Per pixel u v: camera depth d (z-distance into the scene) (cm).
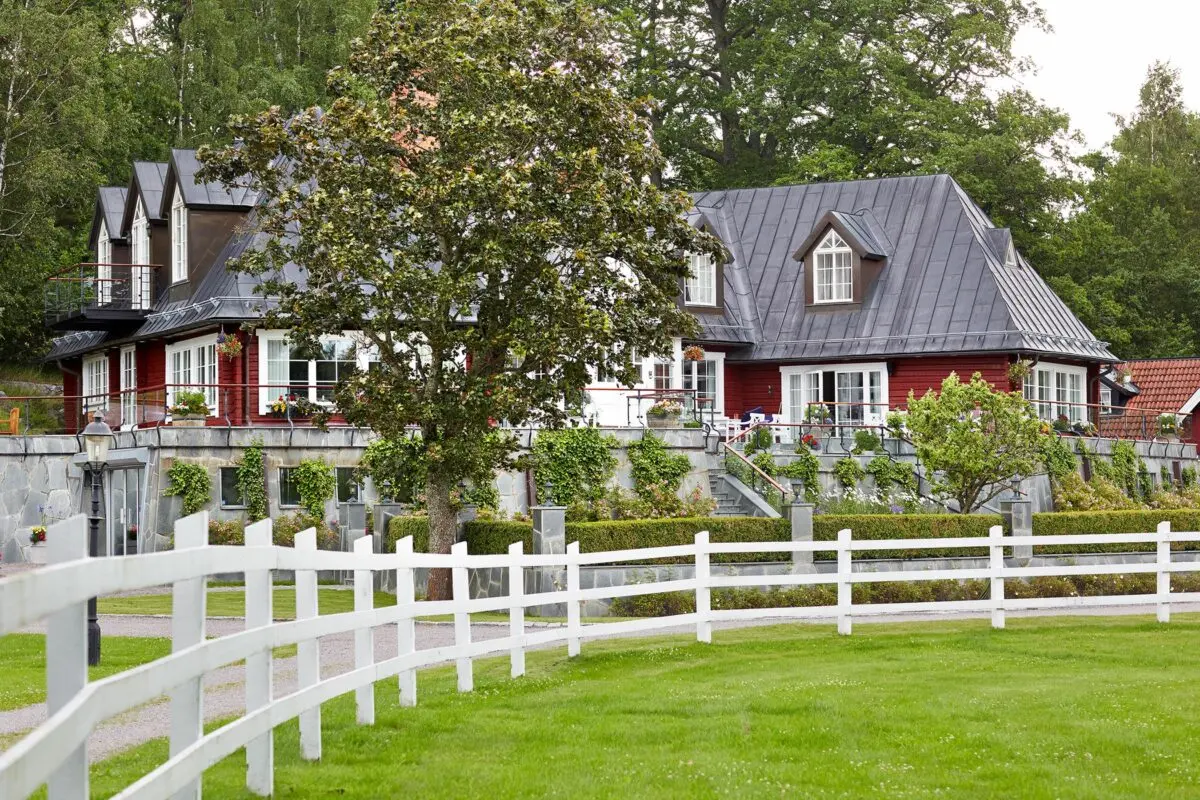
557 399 2480
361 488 3319
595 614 2559
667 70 6291
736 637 2038
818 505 3434
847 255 4384
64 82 4862
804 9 6103
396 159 2494
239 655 773
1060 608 2620
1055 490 3784
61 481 3697
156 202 4088
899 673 1599
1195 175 7900
